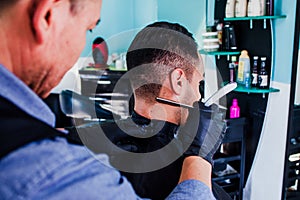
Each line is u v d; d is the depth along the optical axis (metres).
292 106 2.10
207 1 2.56
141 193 0.71
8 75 0.43
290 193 2.27
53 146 0.43
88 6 0.52
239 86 2.33
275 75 2.19
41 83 0.51
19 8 0.45
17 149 0.40
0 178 0.39
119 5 3.54
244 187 2.53
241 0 2.23
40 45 0.47
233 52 2.39
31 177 0.40
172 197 0.63
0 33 0.46
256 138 2.40
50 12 0.47
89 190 0.44
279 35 2.12
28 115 0.44
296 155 2.23
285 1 2.05
